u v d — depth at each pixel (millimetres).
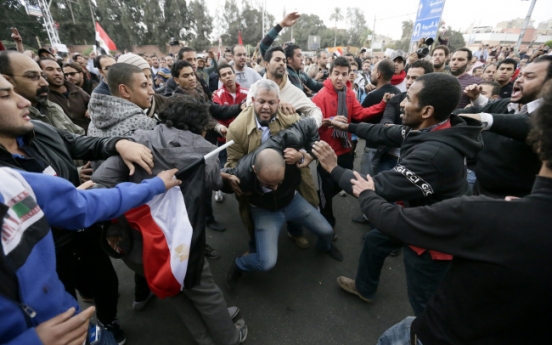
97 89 2578
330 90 2615
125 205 990
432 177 1201
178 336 1764
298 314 1894
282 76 2559
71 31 28156
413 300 1487
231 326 1524
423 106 1277
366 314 1896
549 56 1582
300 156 1817
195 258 1272
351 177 1279
